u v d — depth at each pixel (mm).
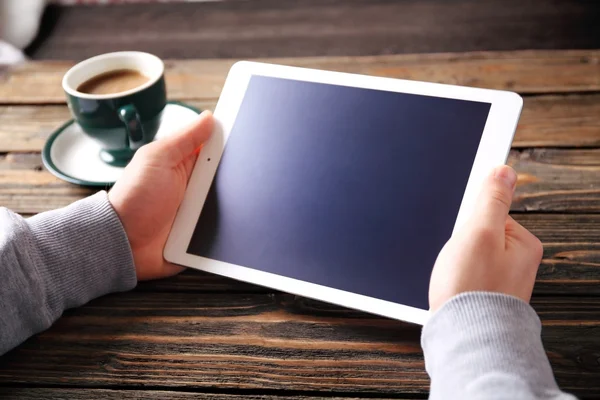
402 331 690
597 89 1027
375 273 696
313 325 703
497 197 663
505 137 702
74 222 729
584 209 827
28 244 698
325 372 649
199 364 666
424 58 1129
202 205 786
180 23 1447
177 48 1349
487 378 524
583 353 652
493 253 631
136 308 739
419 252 688
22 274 680
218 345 686
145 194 751
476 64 1104
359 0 1480
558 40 1304
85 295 735
